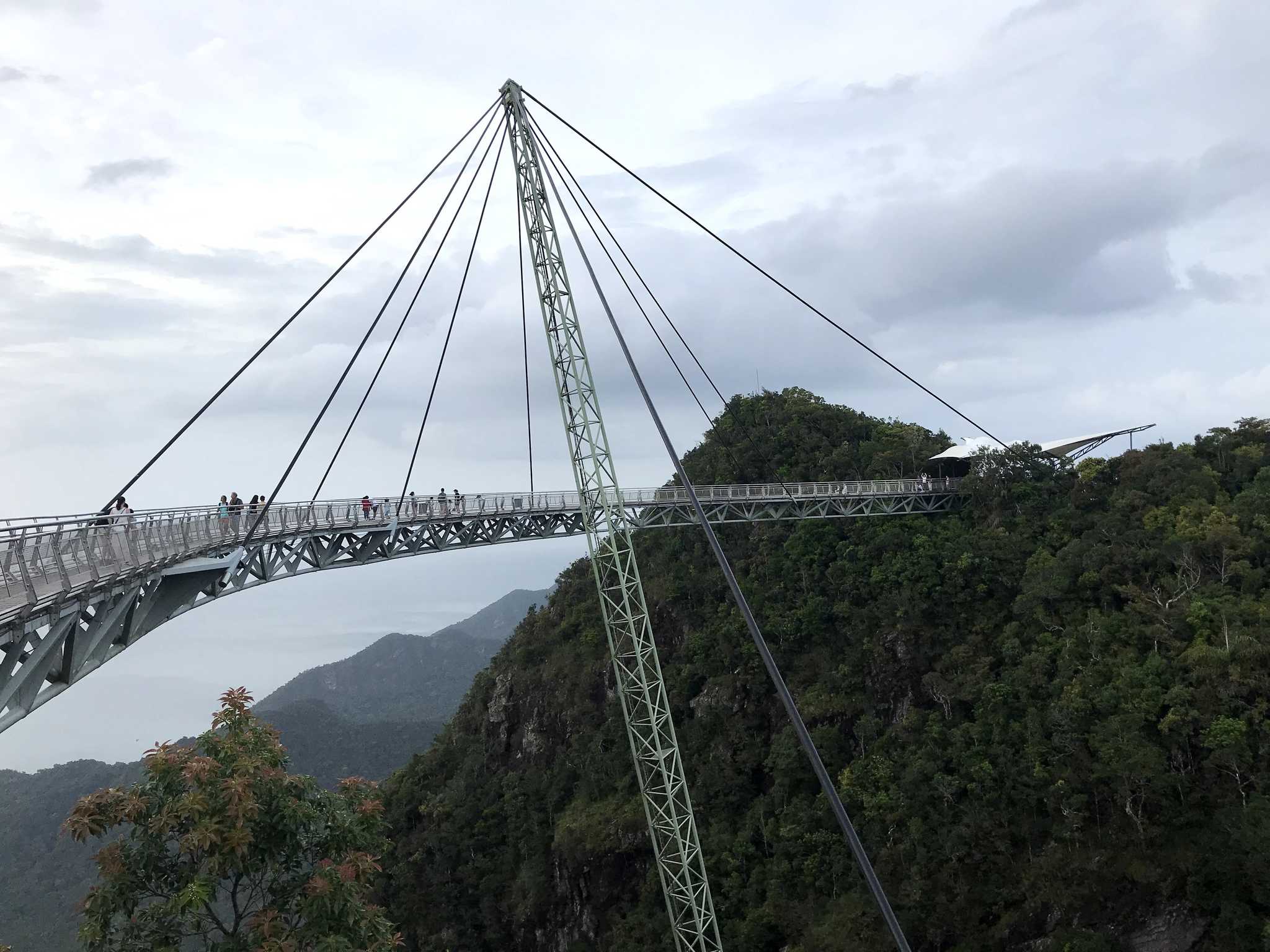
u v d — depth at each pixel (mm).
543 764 94500
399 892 93188
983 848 57406
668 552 96625
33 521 23406
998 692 62875
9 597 20500
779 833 67500
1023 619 68625
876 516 84250
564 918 82125
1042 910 54812
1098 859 53250
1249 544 60938
